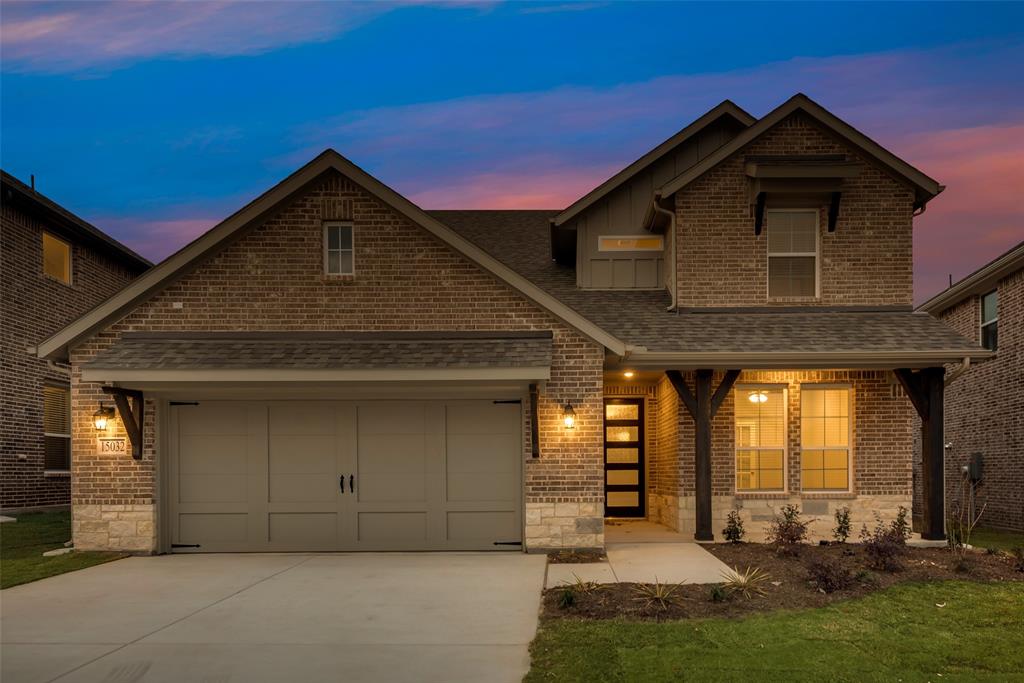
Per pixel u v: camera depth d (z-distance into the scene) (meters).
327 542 11.43
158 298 11.50
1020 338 15.91
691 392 12.89
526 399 11.40
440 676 5.80
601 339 11.16
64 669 6.02
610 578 9.12
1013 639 6.55
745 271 13.38
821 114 13.23
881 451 12.81
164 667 6.05
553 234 15.23
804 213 13.53
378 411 11.54
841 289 13.26
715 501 12.78
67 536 13.22
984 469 17.45
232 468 11.51
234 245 11.59
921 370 12.09
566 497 11.14
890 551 9.34
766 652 6.19
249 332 11.44
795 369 12.06
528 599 8.22
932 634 6.69
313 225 11.61
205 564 10.43
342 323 11.53
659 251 14.80
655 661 5.97
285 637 6.86
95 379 10.33
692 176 13.21
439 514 11.41
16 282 16.89
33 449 17.38
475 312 11.50
